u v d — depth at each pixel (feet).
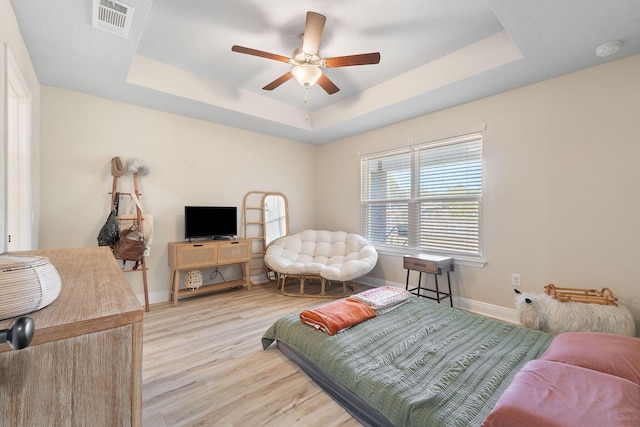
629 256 7.64
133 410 1.94
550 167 8.91
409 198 12.81
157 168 11.73
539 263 9.16
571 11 5.88
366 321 7.32
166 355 7.41
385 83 11.08
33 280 1.88
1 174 4.94
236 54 9.30
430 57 9.39
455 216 11.28
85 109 10.14
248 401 5.65
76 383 1.76
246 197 14.40
